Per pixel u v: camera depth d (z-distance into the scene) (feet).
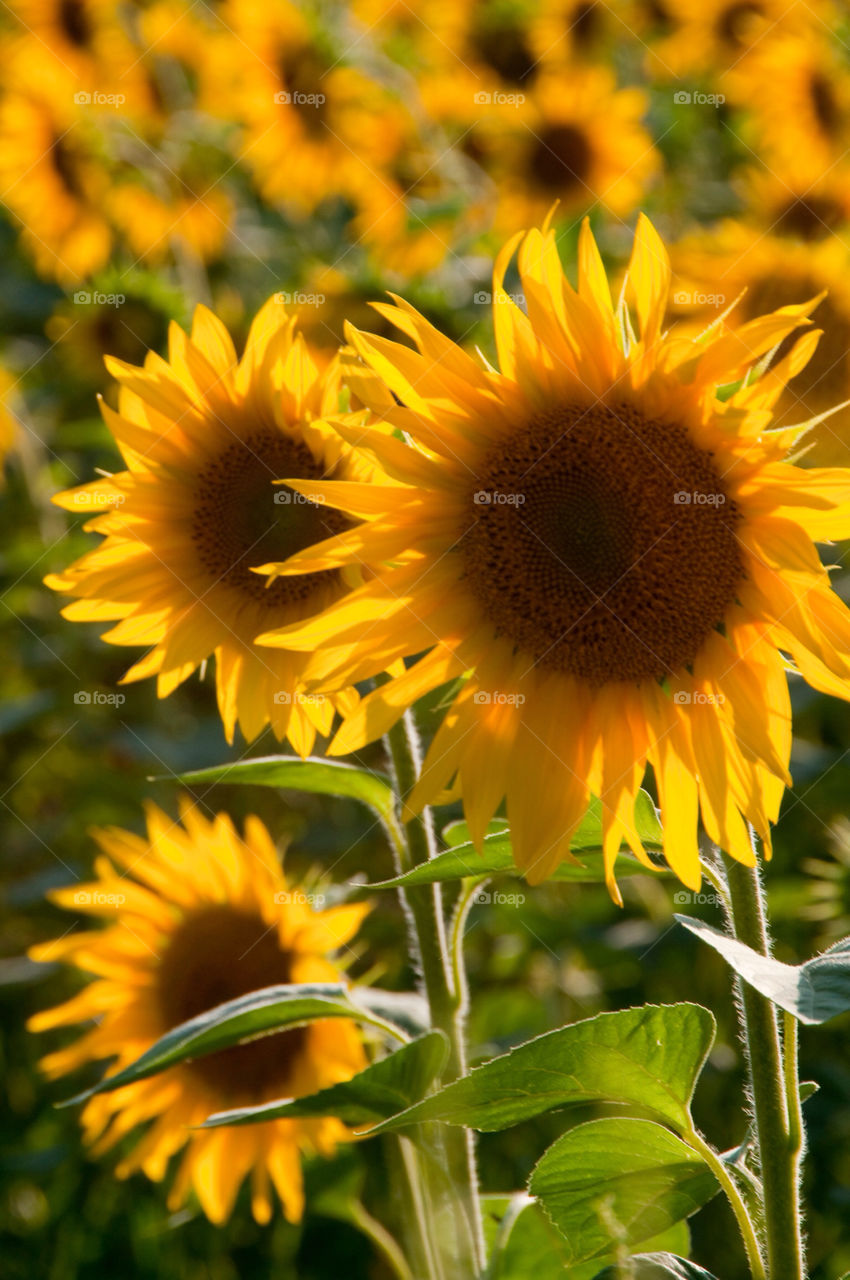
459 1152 5.83
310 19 10.98
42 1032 8.89
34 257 12.10
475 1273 5.80
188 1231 7.52
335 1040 6.58
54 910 9.41
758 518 5.59
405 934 8.27
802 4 11.11
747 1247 5.39
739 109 11.14
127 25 11.75
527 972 8.12
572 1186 5.49
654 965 7.80
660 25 11.66
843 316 7.98
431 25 11.75
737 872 5.55
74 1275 7.47
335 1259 7.31
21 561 10.38
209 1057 6.62
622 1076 5.37
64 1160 7.96
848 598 7.20
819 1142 6.82
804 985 5.12
